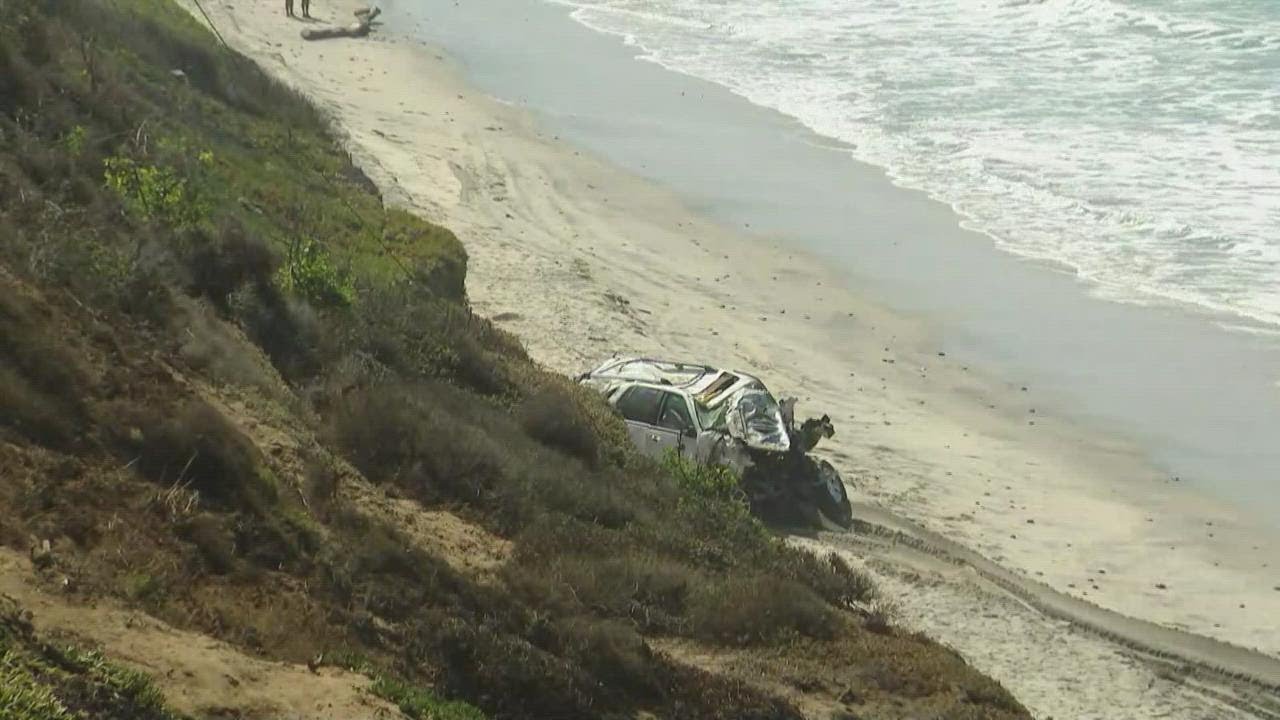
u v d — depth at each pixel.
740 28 80.06
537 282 43.50
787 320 43.56
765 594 21.48
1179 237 48.25
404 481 22.08
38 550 13.98
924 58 71.50
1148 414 38.00
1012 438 36.94
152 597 14.34
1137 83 64.75
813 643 21.00
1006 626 26.38
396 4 86.19
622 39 78.06
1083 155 56.06
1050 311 43.88
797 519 30.75
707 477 28.77
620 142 60.16
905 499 33.00
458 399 26.50
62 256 20.97
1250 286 44.69
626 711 16.77
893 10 82.62
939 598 27.17
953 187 53.94
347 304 28.33
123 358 18.91
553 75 70.56
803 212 52.12
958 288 45.59
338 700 13.85
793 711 18.12
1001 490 33.94
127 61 39.78
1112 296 44.59
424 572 17.81
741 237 50.00
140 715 11.86
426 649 15.97
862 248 48.84
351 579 16.80
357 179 42.81
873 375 40.22
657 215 51.88
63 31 36.59
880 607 24.45
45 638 12.23
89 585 13.91
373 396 23.47
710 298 44.78
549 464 25.05
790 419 32.06
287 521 17.25
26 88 30.53
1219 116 59.59
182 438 17.28
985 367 40.75
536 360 37.06
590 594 20.22
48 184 25.41
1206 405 38.34
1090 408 38.44
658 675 17.77
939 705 19.91
